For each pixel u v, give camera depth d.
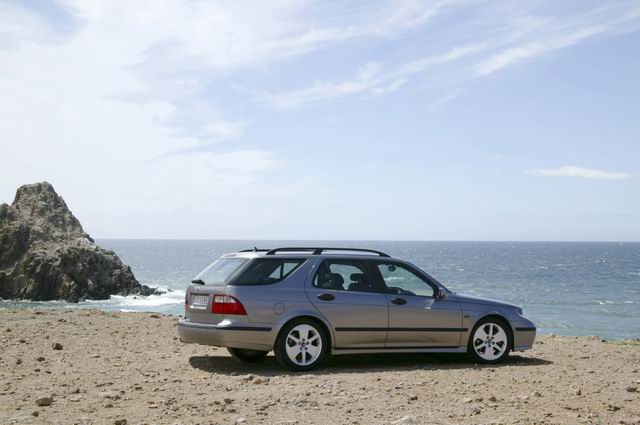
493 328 10.03
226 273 9.15
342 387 7.53
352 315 9.25
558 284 74.81
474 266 119.69
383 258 9.86
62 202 75.81
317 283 9.27
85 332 12.64
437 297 9.83
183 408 6.41
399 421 5.84
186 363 9.42
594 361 10.40
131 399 6.84
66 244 63.56
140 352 10.42
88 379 7.98
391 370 9.08
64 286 57.84
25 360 9.35
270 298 8.91
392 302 9.53
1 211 66.56
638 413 6.49
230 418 6.00
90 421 5.85
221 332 8.71
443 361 10.12
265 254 9.20
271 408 6.45
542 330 37.62
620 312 47.09
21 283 58.62
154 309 47.78
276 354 8.91
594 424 5.97
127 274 62.88
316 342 9.10
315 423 5.85
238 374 8.58
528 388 7.69
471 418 6.11
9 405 6.50
